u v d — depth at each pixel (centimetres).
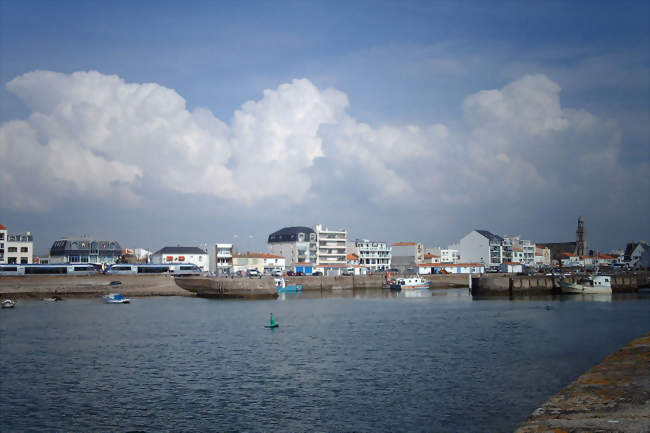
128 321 9600
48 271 15438
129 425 3766
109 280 15475
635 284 17112
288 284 19100
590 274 17912
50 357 6188
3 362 5903
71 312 11200
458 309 11550
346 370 5388
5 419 3912
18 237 19050
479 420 3756
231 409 4106
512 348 6519
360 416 3888
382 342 7075
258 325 8994
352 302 13812
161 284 15812
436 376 5078
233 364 5741
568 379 4894
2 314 10781
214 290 15338
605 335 7494
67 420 3884
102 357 6175
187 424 3775
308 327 8688
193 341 7300
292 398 4384
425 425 3666
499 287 15638
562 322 9000
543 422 988
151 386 4816
